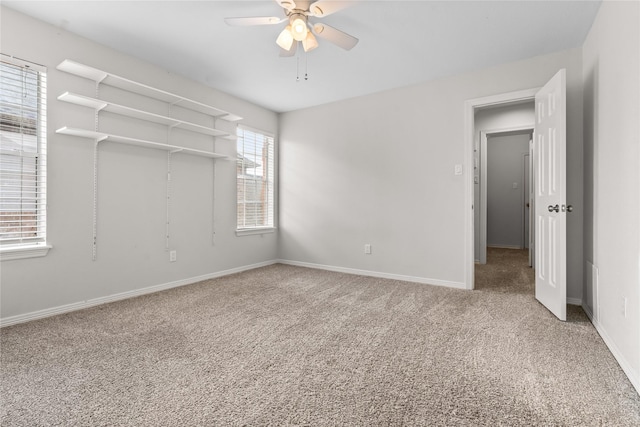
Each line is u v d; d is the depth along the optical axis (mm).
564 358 1825
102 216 2846
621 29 1821
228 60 3109
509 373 1663
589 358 1826
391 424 1274
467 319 2463
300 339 2102
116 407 1376
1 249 2279
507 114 4688
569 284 2863
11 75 2334
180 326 2326
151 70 3180
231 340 2084
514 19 2400
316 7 2029
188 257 3609
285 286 3494
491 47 2844
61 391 1492
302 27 2002
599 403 1409
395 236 3861
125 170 3010
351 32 2596
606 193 2100
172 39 2729
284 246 4855
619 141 1856
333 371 1691
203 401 1425
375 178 4004
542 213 2818
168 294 3168
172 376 1634
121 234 2988
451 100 3475
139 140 2879
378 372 1680
